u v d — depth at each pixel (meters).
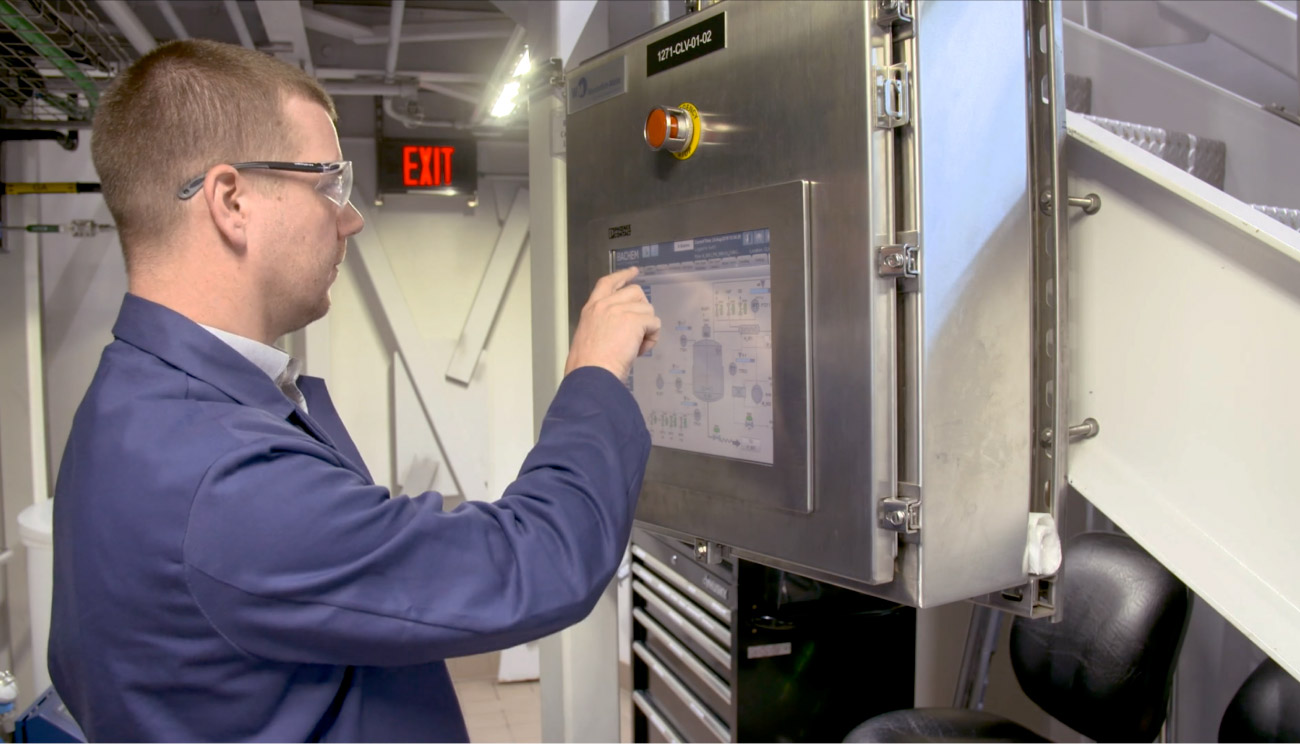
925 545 0.82
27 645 2.54
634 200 1.12
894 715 1.48
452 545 0.72
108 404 0.73
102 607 0.70
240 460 0.68
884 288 0.82
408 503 0.74
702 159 1.01
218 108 0.76
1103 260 1.02
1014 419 0.91
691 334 1.04
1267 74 1.86
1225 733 1.22
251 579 0.67
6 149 2.49
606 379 0.85
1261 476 0.87
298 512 0.68
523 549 0.74
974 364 0.87
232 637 0.69
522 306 3.51
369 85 2.70
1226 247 0.90
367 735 0.78
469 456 3.43
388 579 0.70
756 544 0.97
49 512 2.31
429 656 0.72
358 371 3.40
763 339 0.94
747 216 0.94
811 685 1.59
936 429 0.83
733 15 0.96
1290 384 0.85
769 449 0.94
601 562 0.78
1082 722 1.41
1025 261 0.92
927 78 0.81
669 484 1.09
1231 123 1.57
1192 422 0.93
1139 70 1.71
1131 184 0.98
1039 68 0.94
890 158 0.82
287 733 0.73
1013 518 0.92
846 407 0.84
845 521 0.85
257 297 0.80
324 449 0.75
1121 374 1.00
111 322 2.99
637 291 0.93
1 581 2.53
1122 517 0.99
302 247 0.82
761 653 1.55
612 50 1.15
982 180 0.87
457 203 3.42
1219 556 0.91
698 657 1.70
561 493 0.78
